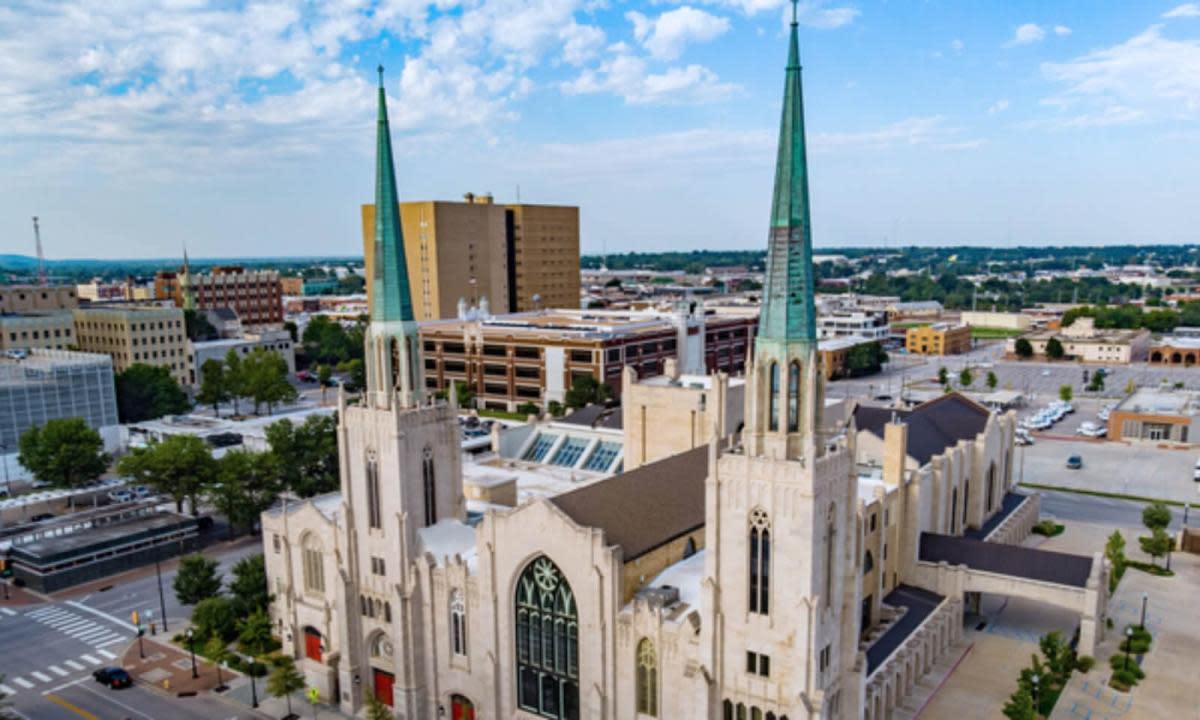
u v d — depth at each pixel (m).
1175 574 105.56
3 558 114.06
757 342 53.88
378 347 75.25
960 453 104.06
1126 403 188.25
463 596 70.50
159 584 96.56
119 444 176.25
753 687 56.06
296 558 86.81
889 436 88.25
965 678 79.00
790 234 52.28
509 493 91.25
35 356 189.38
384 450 74.56
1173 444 173.88
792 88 51.19
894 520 87.00
